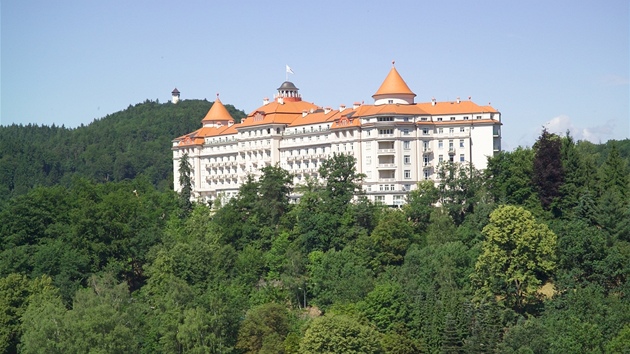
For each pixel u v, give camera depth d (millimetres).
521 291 198875
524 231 198250
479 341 174125
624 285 187875
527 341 169125
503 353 168500
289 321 193375
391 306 188750
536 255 197375
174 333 178000
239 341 183750
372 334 176625
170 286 192500
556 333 169500
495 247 199750
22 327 183875
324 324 175250
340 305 196000
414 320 186625
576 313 175875
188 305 185375
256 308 194125
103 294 194875
